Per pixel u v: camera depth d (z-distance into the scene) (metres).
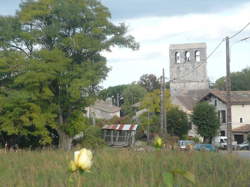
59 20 37.19
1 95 35.25
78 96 35.62
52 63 34.50
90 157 4.04
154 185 9.90
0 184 10.98
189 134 65.50
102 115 94.81
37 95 34.91
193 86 93.50
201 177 11.73
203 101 64.88
